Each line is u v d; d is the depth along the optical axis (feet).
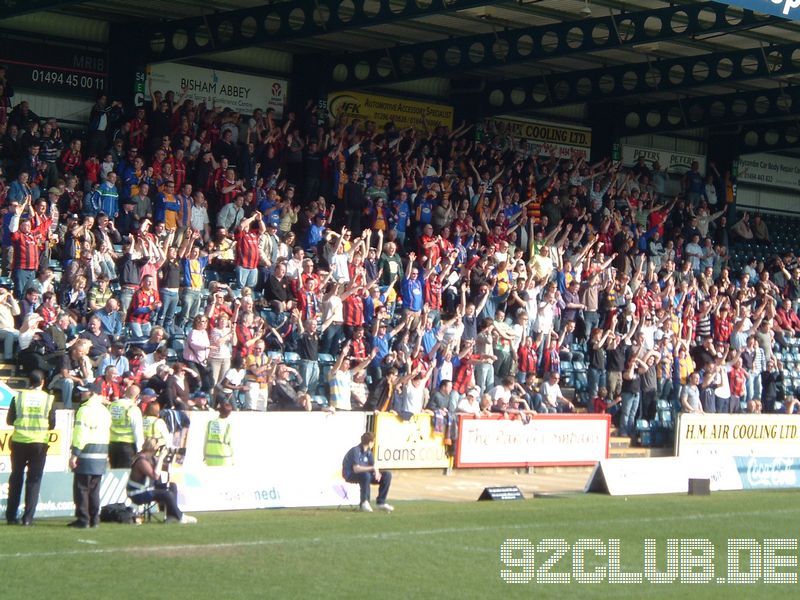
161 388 72.38
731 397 109.09
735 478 88.33
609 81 123.65
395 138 115.85
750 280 135.64
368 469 67.00
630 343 104.53
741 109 137.69
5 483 58.75
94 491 56.24
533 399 95.86
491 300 104.37
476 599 45.27
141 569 46.83
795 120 149.07
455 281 104.83
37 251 84.48
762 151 151.53
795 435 98.43
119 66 105.91
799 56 114.93
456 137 123.85
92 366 77.56
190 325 89.51
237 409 81.05
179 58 104.83
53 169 93.09
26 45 102.12
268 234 96.89
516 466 89.35
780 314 130.41
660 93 134.21
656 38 98.94
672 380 107.65
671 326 111.14
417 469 83.82
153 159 97.50
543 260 110.52
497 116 134.10
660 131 139.03
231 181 100.53
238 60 114.52
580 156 130.52
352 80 117.60
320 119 118.01
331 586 45.75
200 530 56.80
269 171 105.70
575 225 122.01
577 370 106.93
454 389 90.07
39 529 54.90
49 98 103.71
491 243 111.55
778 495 84.48
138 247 86.89
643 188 138.92
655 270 125.49
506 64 108.68
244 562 49.24
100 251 86.74
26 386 76.74
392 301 100.63
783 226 163.63
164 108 101.55
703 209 136.87
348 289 93.81
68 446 61.67
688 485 82.43
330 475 73.41
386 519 63.36
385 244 103.40
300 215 107.04
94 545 51.13
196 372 78.48
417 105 127.44
